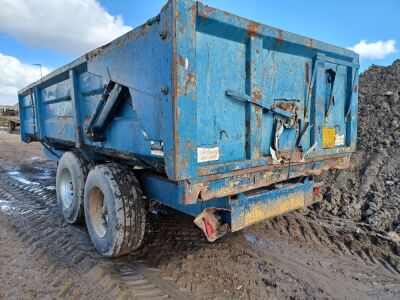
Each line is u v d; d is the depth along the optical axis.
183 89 2.23
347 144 3.96
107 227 3.12
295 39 2.99
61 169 4.39
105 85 3.17
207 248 3.55
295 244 3.73
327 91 3.57
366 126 7.00
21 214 4.70
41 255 3.36
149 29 2.41
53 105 5.18
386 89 8.06
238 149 2.72
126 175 3.16
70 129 4.42
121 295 2.65
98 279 2.89
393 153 5.86
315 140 3.40
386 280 3.06
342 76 3.77
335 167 3.84
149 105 2.51
